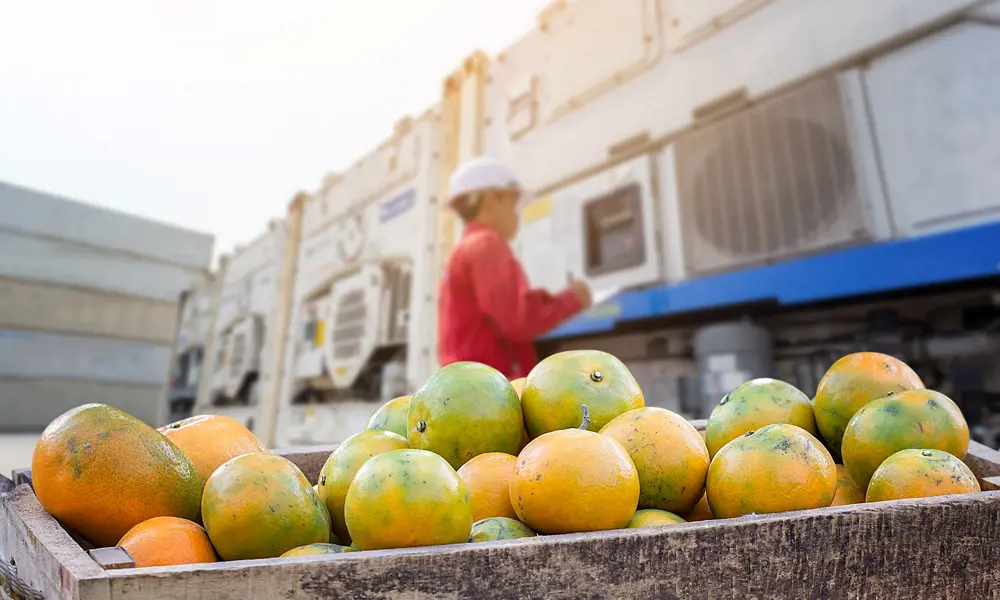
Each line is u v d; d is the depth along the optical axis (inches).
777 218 110.1
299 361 263.1
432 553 24.8
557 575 25.9
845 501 41.9
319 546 31.3
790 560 28.6
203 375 357.4
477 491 37.5
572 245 144.8
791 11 113.0
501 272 121.3
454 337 123.1
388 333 209.2
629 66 139.3
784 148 111.0
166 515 34.7
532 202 157.0
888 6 101.0
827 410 46.4
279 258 293.4
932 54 95.9
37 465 33.0
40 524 29.7
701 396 119.3
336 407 231.5
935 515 30.9
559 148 152.9
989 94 89.7
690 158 124.9
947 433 39.8
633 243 132.5
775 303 108.3
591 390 44.4
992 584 31.1
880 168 99.0
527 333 123.3
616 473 33.1
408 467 30.4
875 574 29.6
